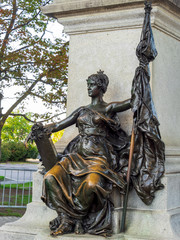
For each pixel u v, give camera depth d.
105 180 4.84
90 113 5.24
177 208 5.19
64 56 12.55
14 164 30.30
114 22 5.67
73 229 4.86
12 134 35.94
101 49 5.79
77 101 5.89
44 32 13.16
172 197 5.09
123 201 5.12
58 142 5.93
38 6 13.02
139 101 4.94
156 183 4.92
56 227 4.87
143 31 5.02
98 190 4.67
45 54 12.66
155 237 4.78
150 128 4.93
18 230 5.30
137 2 5.42
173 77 5.88
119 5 5.55
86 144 5.13
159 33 5.60
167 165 5.16
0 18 12.62
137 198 5.10
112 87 5.62
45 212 5.50
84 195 4.72
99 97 5.36
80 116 5.30
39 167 5.77
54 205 4.84
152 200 4.99
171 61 5.86
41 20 13.34
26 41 12.80
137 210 5.05
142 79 4.99
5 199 11.90
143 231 4.91
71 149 5.43
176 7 5.66
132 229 4.97
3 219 8.95
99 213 4.80
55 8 5.97
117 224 4.88
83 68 5.90
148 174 4.96
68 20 5.98
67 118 5.43
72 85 5.96
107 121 5.13
